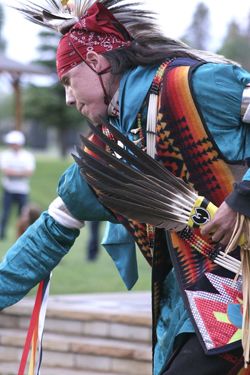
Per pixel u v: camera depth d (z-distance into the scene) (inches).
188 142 267.1
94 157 271.0
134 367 511.8
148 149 273.9
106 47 280.2
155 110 270.8
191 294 263.9
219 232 257.3
